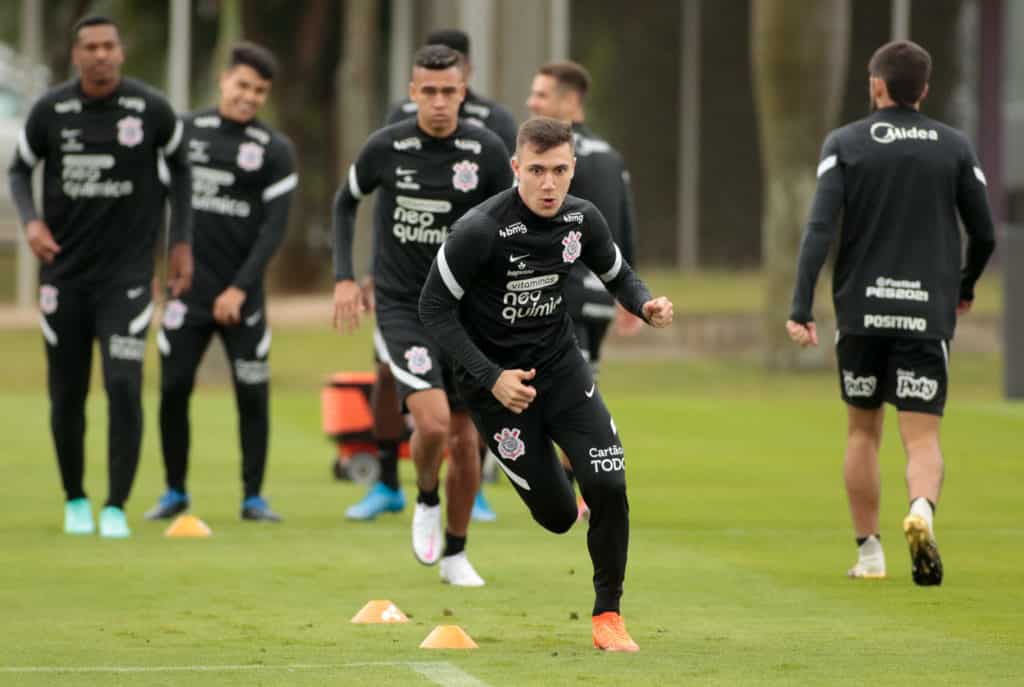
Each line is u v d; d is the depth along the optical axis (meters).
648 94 150.38
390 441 39.62
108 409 36.19
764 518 39.97
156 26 131.12
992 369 85.19
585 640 24.84
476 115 36.12
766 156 83.19
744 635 25.34
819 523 39.19
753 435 59.78
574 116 40.81
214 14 130.38
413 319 30.89
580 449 24.31
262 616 26.81
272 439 57.84
